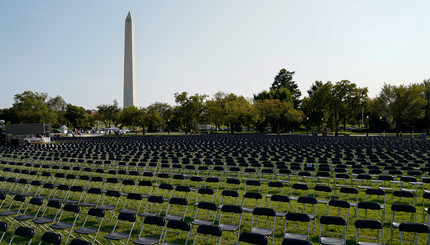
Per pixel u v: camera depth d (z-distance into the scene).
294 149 23.48
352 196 11.07
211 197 10.95
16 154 22.16
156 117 60.97
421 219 8.39
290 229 7.78
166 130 81.75
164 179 14.37
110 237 6.46
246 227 7.95
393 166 14.27
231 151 22.20
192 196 11.11
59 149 24.27
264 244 5.61
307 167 14.30
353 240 7.05
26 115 64.25
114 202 10.30
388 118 62.94
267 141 33.38
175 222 6.39
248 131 78.06
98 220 8.55
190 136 49.38
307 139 37.25
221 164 15.75
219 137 45.38
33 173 12.65
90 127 91.12
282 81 92.75
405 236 7.27
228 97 66.75
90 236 6.82
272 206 9.77
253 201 10.36
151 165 15.44
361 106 50.22
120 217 6.80
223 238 7.30
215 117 60.03
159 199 8.02
